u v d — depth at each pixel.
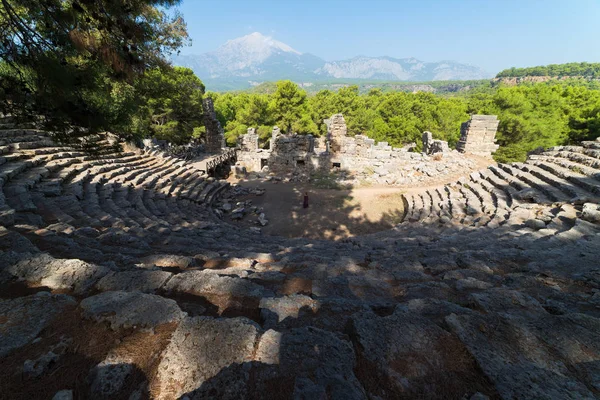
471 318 2.48
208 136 27.05
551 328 2.35
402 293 3.59
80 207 7.72
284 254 5.74
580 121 27.50
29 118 5.12
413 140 37.84
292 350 2.09
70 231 5.54
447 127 31.64
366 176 21.80
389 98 46.00
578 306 3.00
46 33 5.04
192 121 31.66
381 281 3.84
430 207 13.46
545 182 10.15
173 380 1.88
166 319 2.46
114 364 1.98
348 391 1.74
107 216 7.50
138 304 2.61
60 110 4.97
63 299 2.70
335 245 7.89
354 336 2.34
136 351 2.13
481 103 41.03
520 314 2.81
